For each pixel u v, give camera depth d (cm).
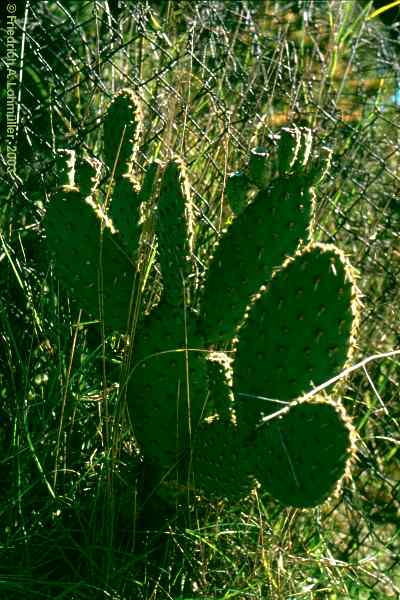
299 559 136
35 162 179
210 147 164
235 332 128
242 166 169
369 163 198
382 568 158
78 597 128
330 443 104
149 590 133
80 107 194
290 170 121
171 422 129
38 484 141
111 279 128
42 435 140
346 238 193
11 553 131
